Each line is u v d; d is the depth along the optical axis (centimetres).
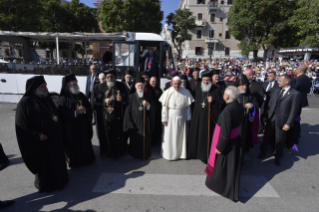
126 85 511
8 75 730
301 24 2192
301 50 2309
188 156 425
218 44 4025
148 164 407
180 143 420
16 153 448
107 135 420
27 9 1376
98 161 420
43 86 311
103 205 289
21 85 733
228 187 297
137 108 411
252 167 405
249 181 355
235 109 285
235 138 296
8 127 607
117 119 417
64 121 368
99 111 423
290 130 430
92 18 1590
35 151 301
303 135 584
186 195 312
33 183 343
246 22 2661
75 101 374
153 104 440
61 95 376
